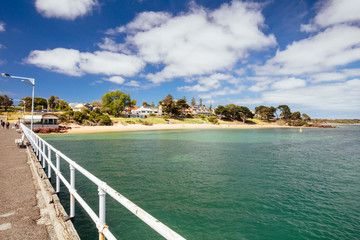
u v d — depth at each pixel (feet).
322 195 39.06
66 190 35.60
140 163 63.21
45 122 188.24
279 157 78.79
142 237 24.16
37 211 16.67
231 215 30.60
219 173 53.06
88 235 22.20
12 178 25.16
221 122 435.53
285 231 26.73
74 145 104.12
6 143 58.90
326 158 78.43
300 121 520.42
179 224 27.84
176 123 363.15
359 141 150.82
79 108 363.35
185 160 69.10
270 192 40.11
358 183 46.29
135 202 34.27
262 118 544.62
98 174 50.03
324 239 25.38
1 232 13.44
